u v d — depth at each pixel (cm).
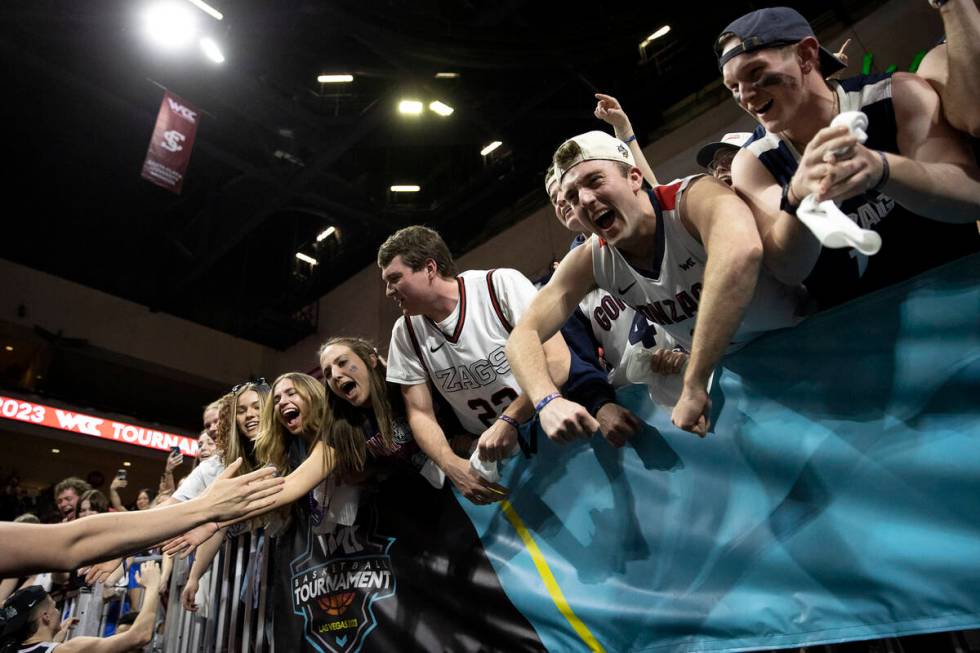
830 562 134
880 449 133
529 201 1398
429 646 192
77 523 146
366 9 1107
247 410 292
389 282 208
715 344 127
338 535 221
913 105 135
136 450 1455
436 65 1232
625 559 165
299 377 241
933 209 122
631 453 171
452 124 1376
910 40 855
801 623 136
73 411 1382
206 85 1242
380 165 1541
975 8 123
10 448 1375
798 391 146
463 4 1252
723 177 222
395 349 220
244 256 1827
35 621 272
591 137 153
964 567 120
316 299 1744
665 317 160
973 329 127
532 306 175
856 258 155
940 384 129
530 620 177
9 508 984
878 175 110
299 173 1409
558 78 1238
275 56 1238
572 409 150
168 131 1202
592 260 168
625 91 1223
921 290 134
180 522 155
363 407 225
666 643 153
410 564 205
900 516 128
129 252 1612
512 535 188
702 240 139
